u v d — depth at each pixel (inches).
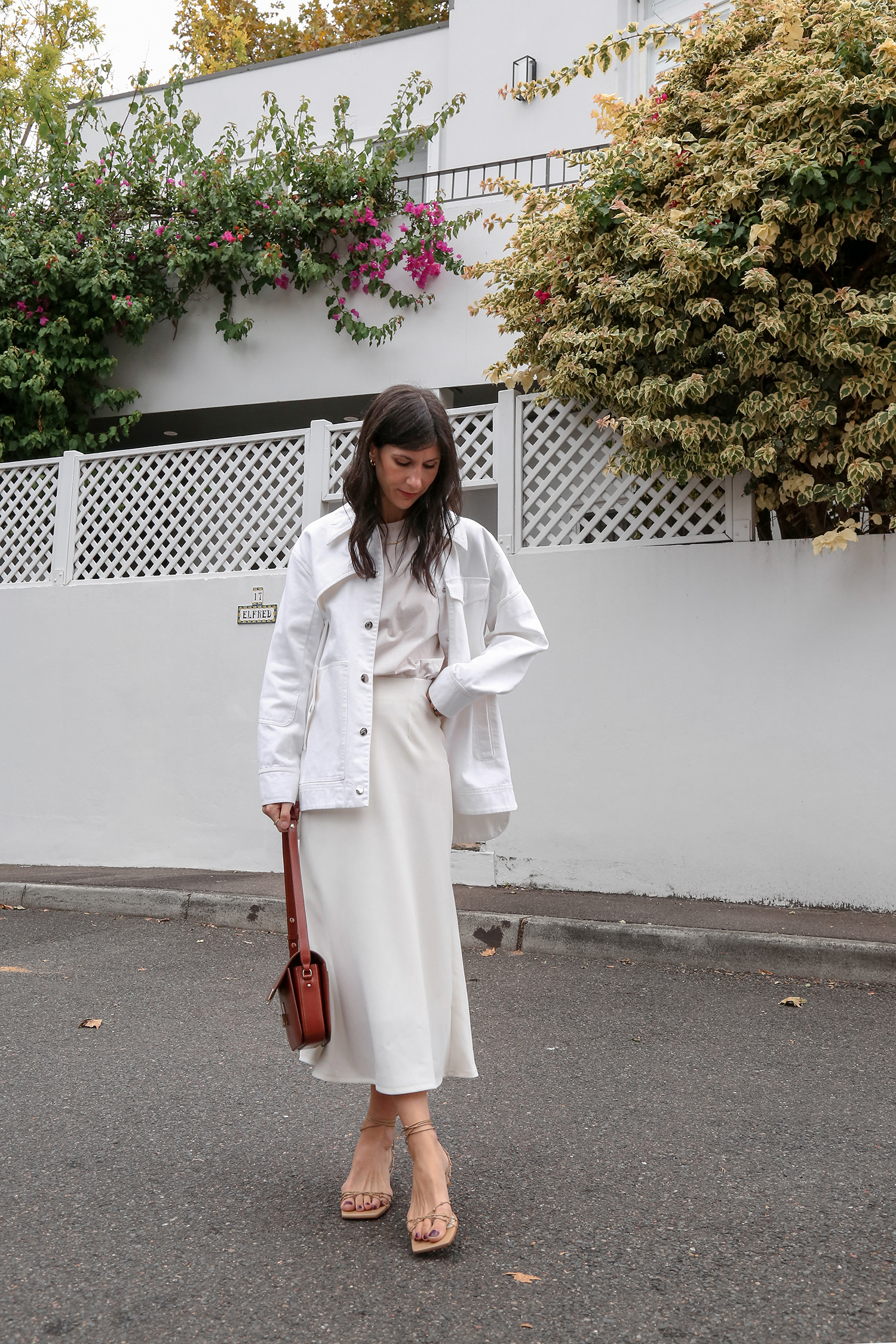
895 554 233.8
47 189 412.2
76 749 319.9
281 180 389.4
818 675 238.5
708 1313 81.9
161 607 312.2
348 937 98.1
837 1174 110.3
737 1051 155.3
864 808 232.8
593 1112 130.0
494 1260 90.7
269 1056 152.9
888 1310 82.4
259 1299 84.0
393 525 102.4
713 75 254.7
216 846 301.9
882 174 214.8
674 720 250.5
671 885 248.8
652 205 248.7
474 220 372.5
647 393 232.4
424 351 380.8
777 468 236.8
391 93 455.2
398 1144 120.5
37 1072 144.5
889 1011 177.9
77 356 396.5
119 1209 101.4
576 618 260.8
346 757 98.4
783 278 228.5
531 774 263.3
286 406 410.6
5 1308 82.7
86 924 251.8
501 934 225.6
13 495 342.0
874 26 220.8
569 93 414.0
